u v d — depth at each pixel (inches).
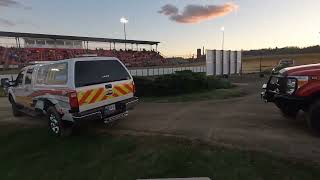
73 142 319.0
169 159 245.8
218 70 1071.6
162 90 625.9
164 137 296.7
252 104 482.6
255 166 219.3
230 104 492.1
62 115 328.2
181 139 285.3
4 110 574.6
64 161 277.3
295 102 283.3
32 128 401.1
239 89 709.9
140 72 1644.9
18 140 358.0
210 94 609.6
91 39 2101.4
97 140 315.0
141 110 464.8
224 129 317.4
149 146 278.7
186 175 219.1
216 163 229.8
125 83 356.8
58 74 328.5
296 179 199.6
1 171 283.3
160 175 223.9
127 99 358.3
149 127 347.6
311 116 276.5
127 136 314.8
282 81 297.9
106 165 254.2
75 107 305.1
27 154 310.7
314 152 237.0
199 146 263.6
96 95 321.7
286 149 245.3
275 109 425.1
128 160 257.0
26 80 408.8
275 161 223.0
